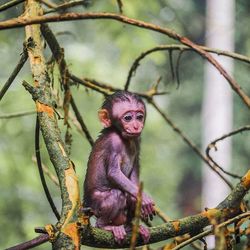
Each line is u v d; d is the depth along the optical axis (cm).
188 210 2977
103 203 607
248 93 2473
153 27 595
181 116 2916
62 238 467
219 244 454
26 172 1739
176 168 2886
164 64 2597
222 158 2612
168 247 583
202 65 2839
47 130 533
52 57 673
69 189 494
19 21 490
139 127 631
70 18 504
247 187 527
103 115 645
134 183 641
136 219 447
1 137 1753
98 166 620
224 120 2702
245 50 2428
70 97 672
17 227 1747
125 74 2119
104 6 1545
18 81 1862
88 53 2023
